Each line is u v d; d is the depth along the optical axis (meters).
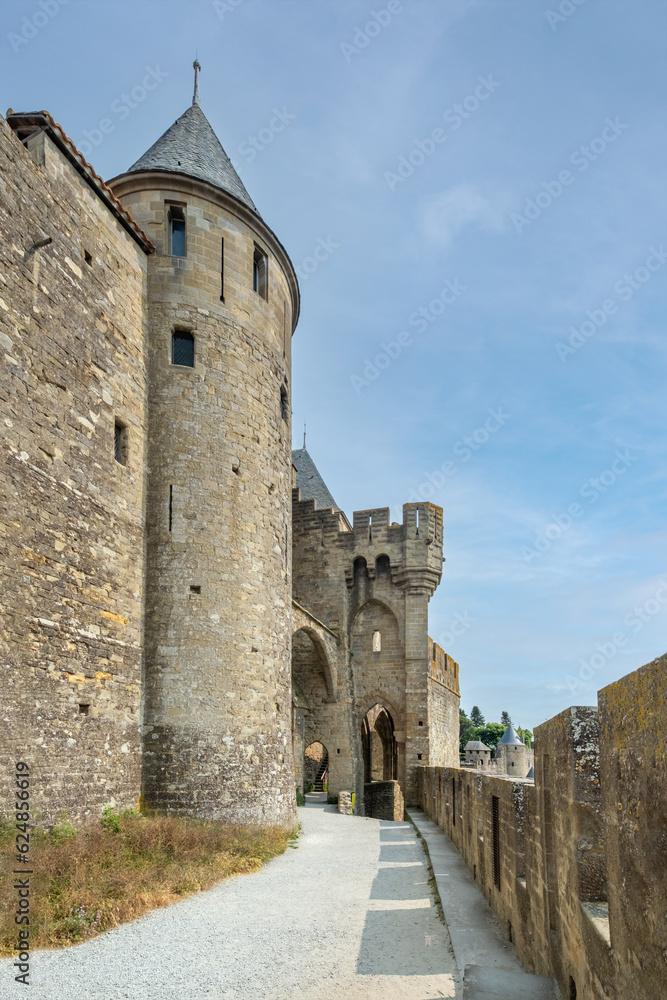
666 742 3.52
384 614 38.84
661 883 3.55
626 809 4.16
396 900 11.36
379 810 34.28
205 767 17.00
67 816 12.98
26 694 12.16
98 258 16.23
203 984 7.29
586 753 5.59
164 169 19.56
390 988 7.21
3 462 12.12
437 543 39.09
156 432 18.33
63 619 13.51
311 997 6.96
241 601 18.70
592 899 5.39
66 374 14.41
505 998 5.95
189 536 18.05
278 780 19.00
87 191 15.91
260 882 12.61
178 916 9.88
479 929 9.37
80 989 7.01
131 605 16.25
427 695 37.09
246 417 19.91
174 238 20.00
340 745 34.19
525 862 7.97
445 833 20.97
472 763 87.81
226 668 17.97
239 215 20.75
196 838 13.88
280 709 19.83
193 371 19.00
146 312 18.83
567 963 5.81
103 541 15.27
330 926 9.66
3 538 11.95
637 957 3.89
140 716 16.34
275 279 22.20
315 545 39.44
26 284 13.26
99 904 9.39
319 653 34.53
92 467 15.11
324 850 17.12
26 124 14.52
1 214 12.68
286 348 23.08
